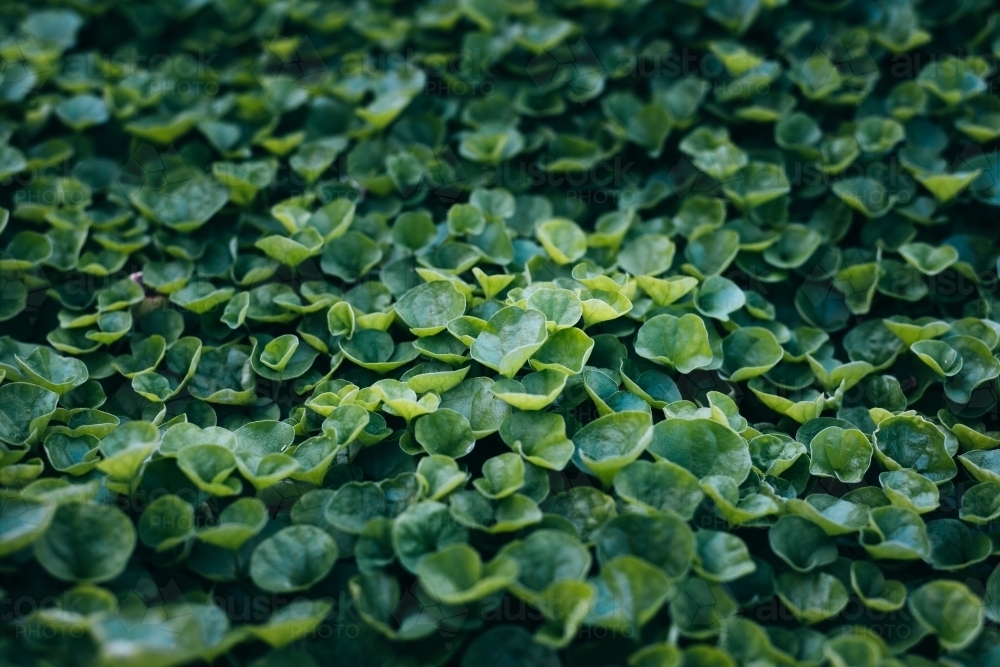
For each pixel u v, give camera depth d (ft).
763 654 1.07
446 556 1.08
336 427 1.21
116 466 1.13
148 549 1.15
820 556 1.15
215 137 1.61
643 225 1.52
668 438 1.19
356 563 1.15
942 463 1.22
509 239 1.42
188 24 1.84
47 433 1.24
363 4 1.85
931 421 1.30
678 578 1.10
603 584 1.08
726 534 1.12
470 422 1.23
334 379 1.30
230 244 1.45
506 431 1.19
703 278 1.41
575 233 1.42
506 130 1.61
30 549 1.12
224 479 1.16
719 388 1.35
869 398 1.33
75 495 1.12
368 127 1.63
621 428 1.19
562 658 1.10
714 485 1.15
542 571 1.09
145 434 1.16
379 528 1.13
